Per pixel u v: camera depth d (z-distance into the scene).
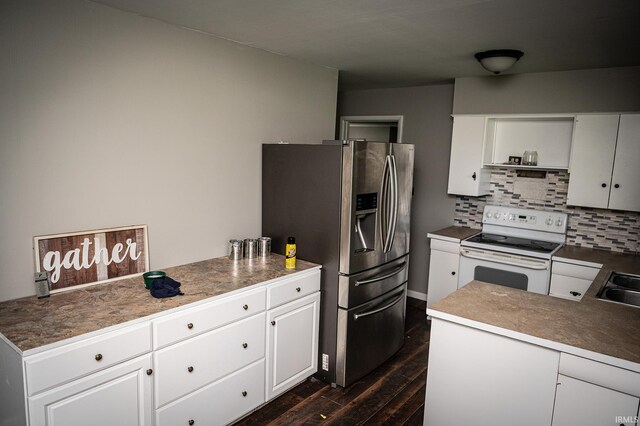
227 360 2.42
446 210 4.64
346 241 2.85
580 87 3.57
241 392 2.53
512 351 1.88
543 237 3.99
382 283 3.20
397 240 3.33
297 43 3.00
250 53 3.11
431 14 2.28
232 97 3.03
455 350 2.04
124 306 2.11
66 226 2.28
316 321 3.00
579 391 1.73
